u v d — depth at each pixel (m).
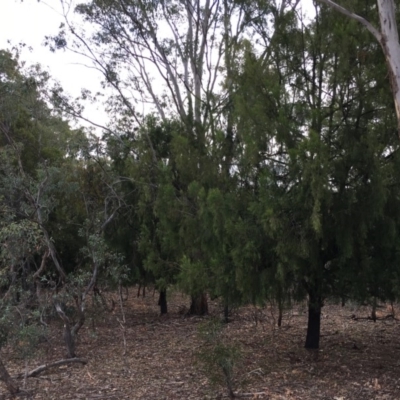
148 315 16.72
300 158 7.73
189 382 8.43
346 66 8.27
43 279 9.69
